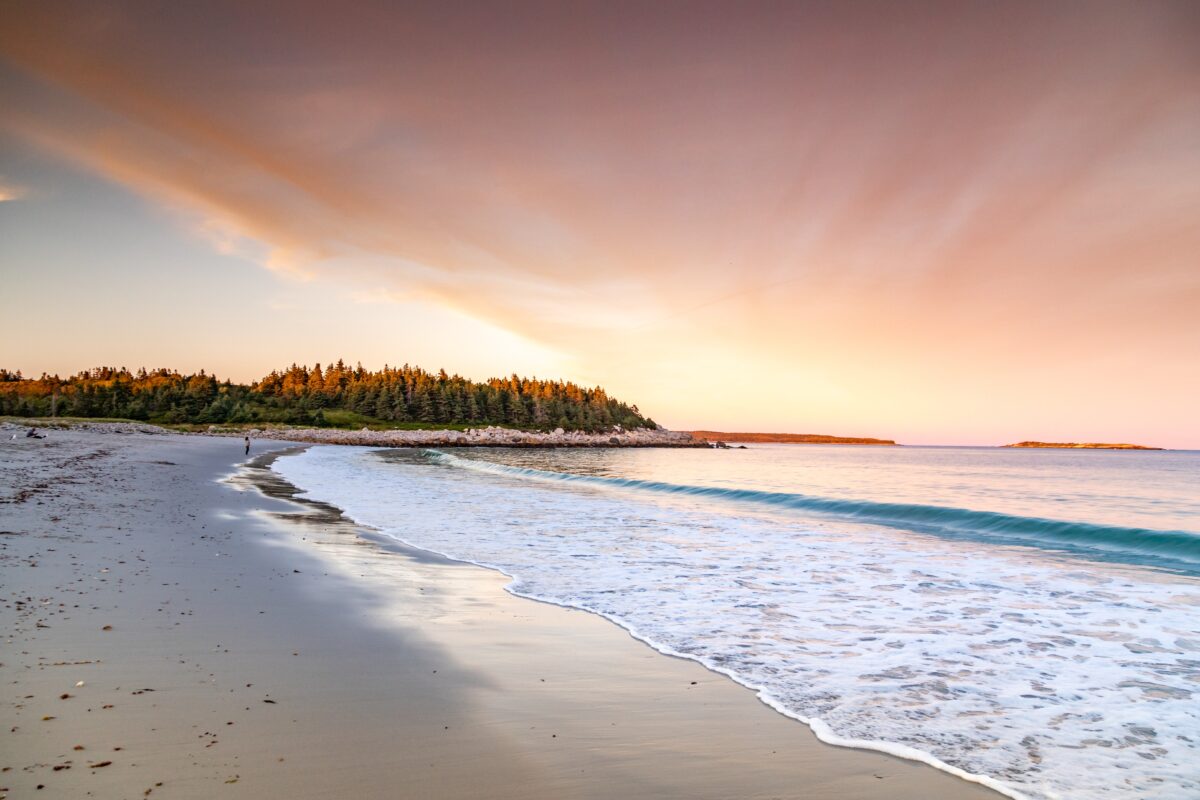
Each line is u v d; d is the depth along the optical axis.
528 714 4.42
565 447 131.75
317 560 9.80
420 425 136.62
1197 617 7.50
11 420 82.88
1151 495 29.34
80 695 4.17
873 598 8.30
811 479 40.59
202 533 11.38
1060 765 3.92
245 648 5.41
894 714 4.66
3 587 6.55
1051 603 8.12
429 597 7.79
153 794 3.06
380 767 3.52
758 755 3.93
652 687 5.06
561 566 10.10
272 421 118.56
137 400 115.06
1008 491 31.66
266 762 3.48
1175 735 4.38
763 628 6.86
